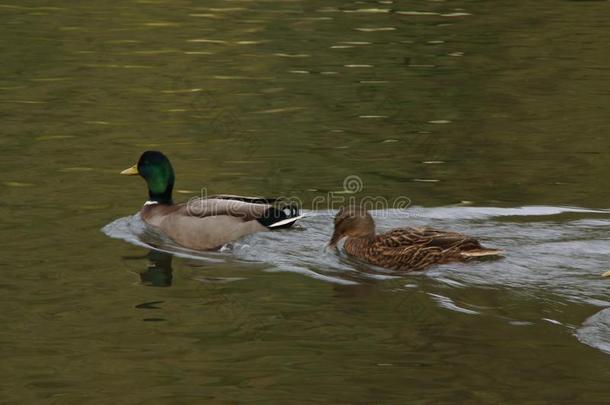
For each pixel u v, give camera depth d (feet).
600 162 60.29
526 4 102.06
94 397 32.19
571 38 88.53
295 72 78.89
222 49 85.20
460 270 44.01
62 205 52.70
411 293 41.52
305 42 87.45
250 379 33.60
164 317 38.81
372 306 40.06
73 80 76.74
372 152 61.98
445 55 83.61
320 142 63.82
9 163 59.26
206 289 42.01
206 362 34.81
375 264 45.57
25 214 51.06
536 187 56.08
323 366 34.55
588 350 35.76
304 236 49.08
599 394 32.48
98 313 39.06
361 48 85.46
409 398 32.24
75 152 61.57
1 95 72.84
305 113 69.46
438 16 96.84
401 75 78.13
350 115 69.10
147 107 70.64
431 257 44.57
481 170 58.80
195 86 75.25
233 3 102.12
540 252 46.19
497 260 45.16
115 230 49.34
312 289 42.16
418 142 63.87
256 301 40.63
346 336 37.06
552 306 39.93
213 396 32.35
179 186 56.08
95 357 35.12
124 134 65.10
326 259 46.19
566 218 51.19
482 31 91.09
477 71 79.41
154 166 51.42
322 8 100.01
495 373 33.96
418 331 37.47
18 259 44.80
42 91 73.92
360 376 33.78
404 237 45.47
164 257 46.14
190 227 48.29
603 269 44.09
